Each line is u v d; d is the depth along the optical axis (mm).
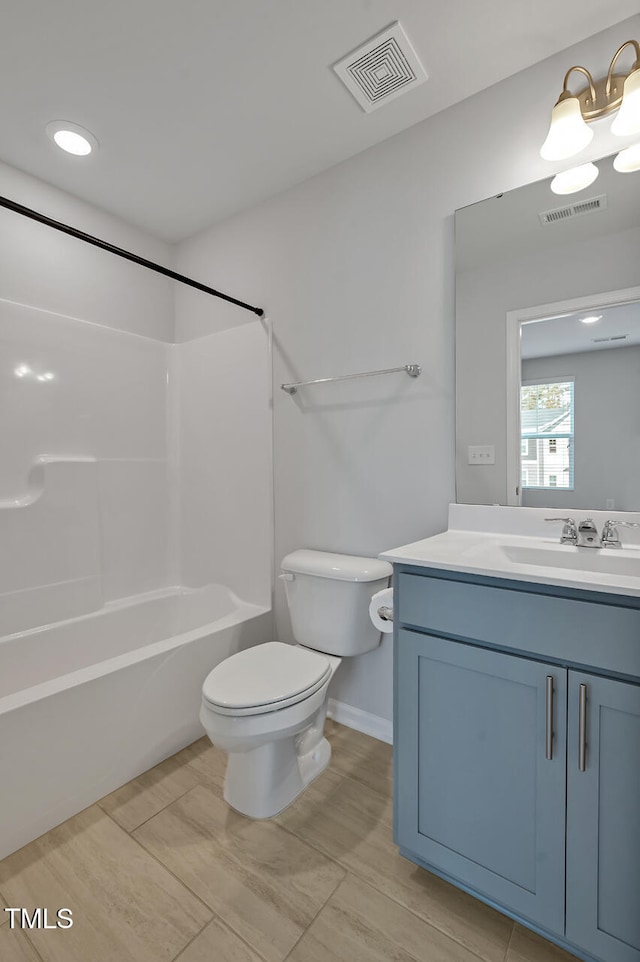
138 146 1808
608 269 1358
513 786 1017
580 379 1402
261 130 1719
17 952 1024
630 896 889
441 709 1117
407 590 1175
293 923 1085
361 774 1609
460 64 1439
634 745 879
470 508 1579
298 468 2043
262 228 2160
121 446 2293
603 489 1373
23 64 1429
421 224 1678
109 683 1503
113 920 1091
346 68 1453
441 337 1641
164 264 2527
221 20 1296
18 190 1953
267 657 1571
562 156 1349
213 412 2365
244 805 1419
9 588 1852
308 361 1998
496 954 1018
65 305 2117
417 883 1190
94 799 1464
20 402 1918
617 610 892
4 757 1258
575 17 1291
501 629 1026
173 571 2535
